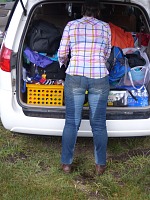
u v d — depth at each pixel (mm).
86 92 3523
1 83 3686
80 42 3361
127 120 3670
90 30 3369
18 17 3645
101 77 3330
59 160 3848
